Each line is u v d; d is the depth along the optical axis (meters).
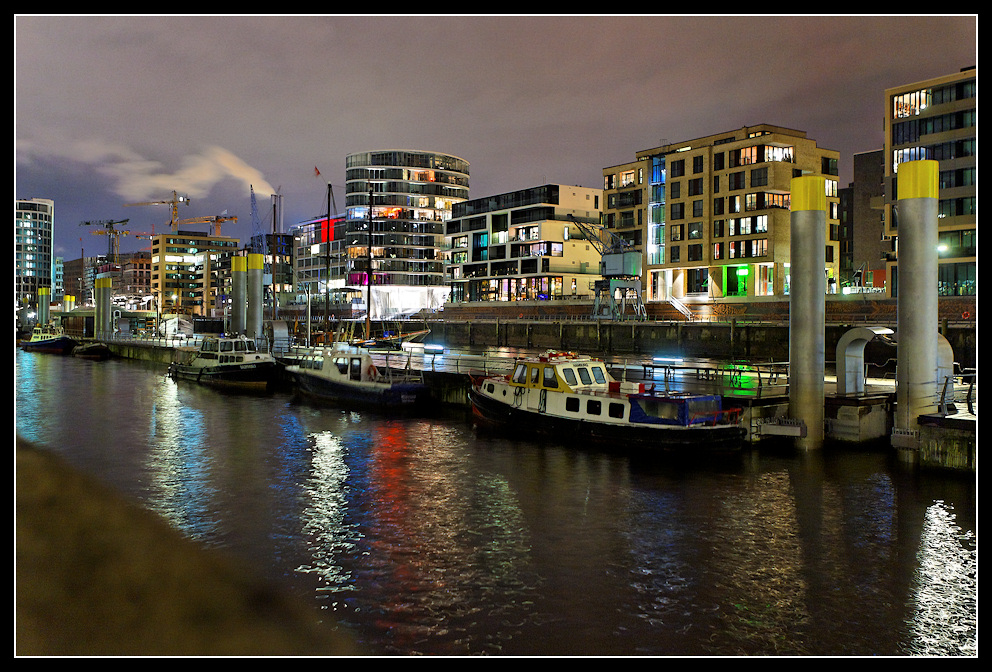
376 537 20.50
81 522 9.84
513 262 134.88
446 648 14.08
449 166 177.50
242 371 55.31
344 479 27.00
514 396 34.84
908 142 78.94
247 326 74.38
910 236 26.23
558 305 102.19
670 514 22.38
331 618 15.23
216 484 26.31
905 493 23.89
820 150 100.12
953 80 75.50
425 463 29.25
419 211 171.75
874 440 30.05
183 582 9.04
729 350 71.00
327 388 46.56
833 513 22.22
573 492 24.84
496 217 142.38
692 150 103.81
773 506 22.94
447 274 157.75
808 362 29.05
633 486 25.39
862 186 110.12
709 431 28.42
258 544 19.84
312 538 20.38
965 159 74.25
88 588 8.64
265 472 28.17
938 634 14.90
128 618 8.35
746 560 18.72
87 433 36.75
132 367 77.94
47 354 100.50
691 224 103.56
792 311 29.39
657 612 15.80
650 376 41.25
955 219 74.31
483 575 17.73
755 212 96.31
